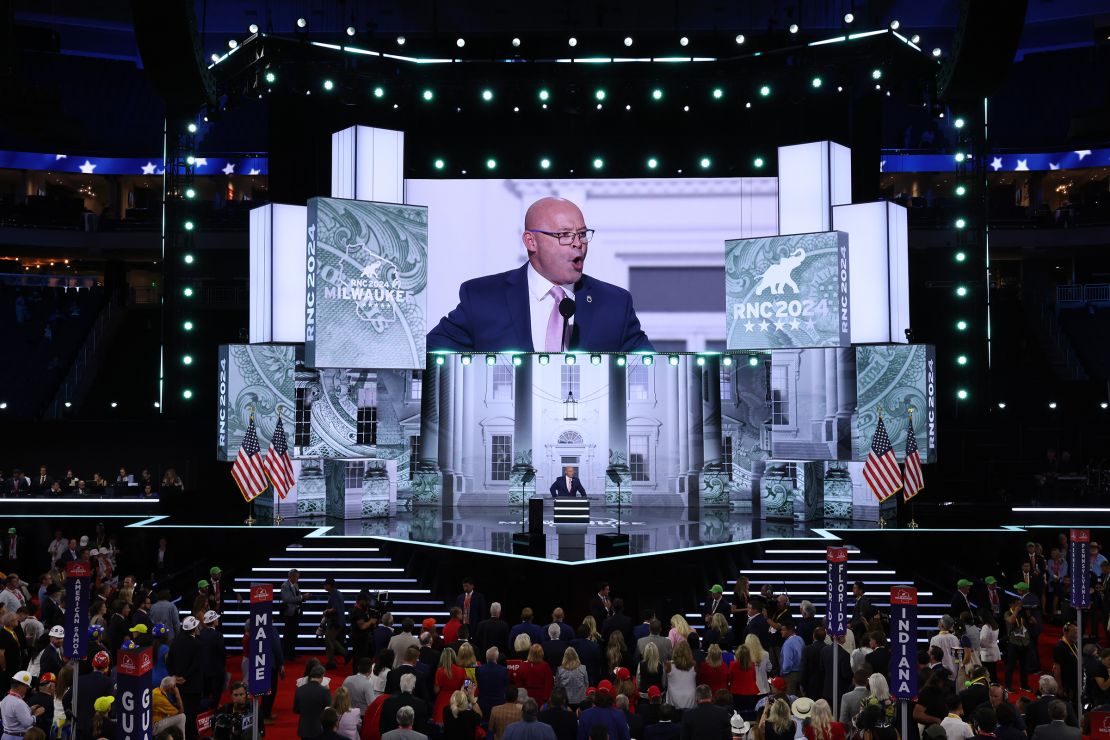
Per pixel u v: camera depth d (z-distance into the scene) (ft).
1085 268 156.25
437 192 109.19
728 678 48.21
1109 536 95.45
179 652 50.83
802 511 97.50
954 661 54.08
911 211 143.64
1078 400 131.44
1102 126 142.72
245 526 92.48
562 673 46.85
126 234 149.79
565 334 108.17
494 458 110.32
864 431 98.89
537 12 127.65
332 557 85.51
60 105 125.70
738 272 102.63
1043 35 140.36
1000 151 154.92
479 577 78.84
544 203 108.78
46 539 97.86
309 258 97.96
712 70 106.32
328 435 100.99
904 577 83.41
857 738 38.73
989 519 98.94
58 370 139.85
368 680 44.96
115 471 119.55
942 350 138.82
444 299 108.78
